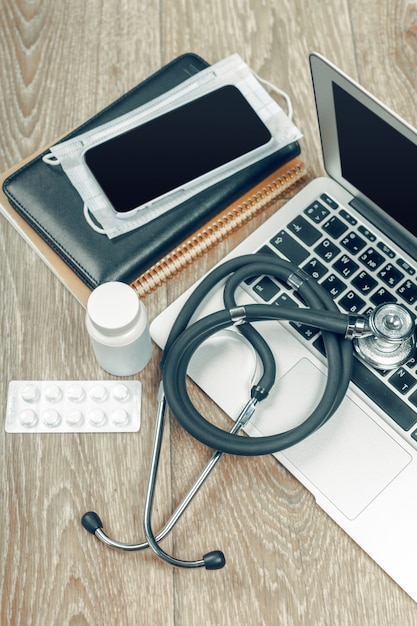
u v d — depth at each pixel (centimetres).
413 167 67
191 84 86
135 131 82
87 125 85
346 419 75
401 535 72
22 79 91
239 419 72
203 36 94
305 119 90
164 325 79
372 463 74
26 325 81
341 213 81
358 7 94
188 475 76
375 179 75
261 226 82
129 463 77
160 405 74
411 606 72
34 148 89
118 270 79
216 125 83
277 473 76
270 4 94
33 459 77
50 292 83
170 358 73
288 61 93
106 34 93
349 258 79
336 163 79
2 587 73
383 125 66
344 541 74
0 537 75
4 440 77
